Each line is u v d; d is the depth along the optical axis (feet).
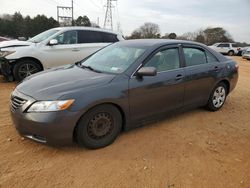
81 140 11.55
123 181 9.93
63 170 10.43
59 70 14.23
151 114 13.82
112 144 12.58
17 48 24.48
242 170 11.05
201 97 16.56
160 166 10.99
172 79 14.25
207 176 10.49
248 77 38.11
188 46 15.96
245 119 17.06
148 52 13.70
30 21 192.54
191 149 12.53
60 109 10.66
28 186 9.41
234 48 106.01
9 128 13.83
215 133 14.57
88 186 9.57
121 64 13.46
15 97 11.60
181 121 15.96
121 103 12.23
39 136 10.98
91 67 14.37
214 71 16.93
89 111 11.39
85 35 27.45
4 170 10.23
